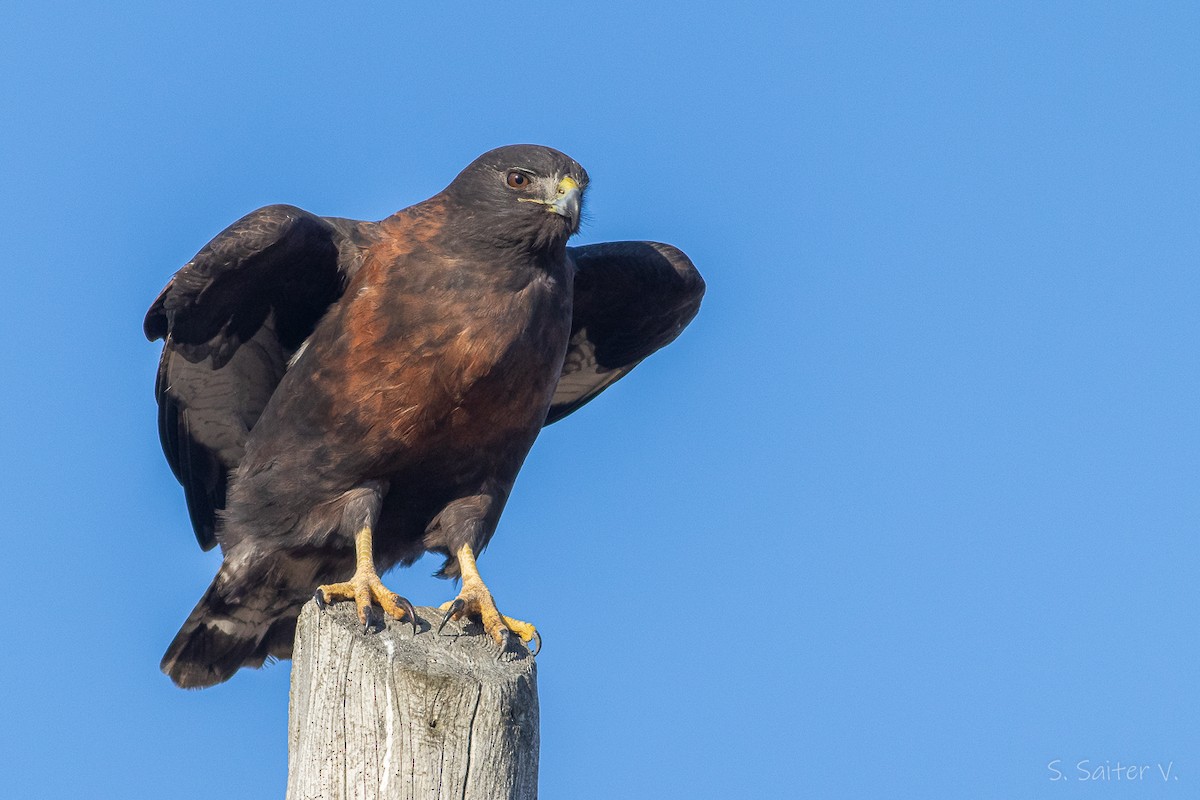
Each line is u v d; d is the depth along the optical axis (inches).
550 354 513.7
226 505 548.1
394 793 359.9
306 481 510.3
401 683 367.6
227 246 498.9
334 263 512.1
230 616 541.6
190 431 548.4
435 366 496.1
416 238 510.9
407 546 543.8
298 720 396.8
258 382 545.6
